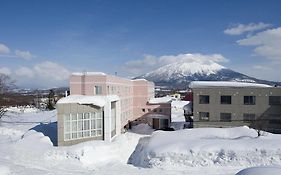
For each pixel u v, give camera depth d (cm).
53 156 2645
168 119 5409
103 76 3903
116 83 4416
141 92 5709
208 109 4125
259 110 3928
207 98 4134
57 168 2283
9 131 3988
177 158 2450
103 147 2922
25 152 2716
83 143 2989
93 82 3909
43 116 5972
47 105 8656
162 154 2527
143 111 5688
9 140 3322
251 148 2425
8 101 6381
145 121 5653
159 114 5500
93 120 3372
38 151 2770
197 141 2694
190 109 4622
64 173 2056
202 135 3117
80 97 3369
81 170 2269
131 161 2798
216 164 2339
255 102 3944
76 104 3209
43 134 3644
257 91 3934
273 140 2616
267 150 2369
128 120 5250
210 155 2427
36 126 4338
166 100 5800
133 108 5703
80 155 2652
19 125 4634
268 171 1164
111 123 3653
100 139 3434
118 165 2433
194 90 4184
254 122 3950
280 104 3847
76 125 3219
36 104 9394
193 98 4200
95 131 3394
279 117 3850
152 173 2131
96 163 2608
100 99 3438
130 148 3238
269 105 3894
